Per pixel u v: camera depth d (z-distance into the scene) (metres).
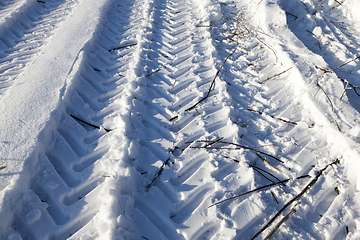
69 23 4.19
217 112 3.12
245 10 5.06
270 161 2.68
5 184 2.11
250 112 3.19
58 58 3.47
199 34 4.46
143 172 2.48
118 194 2.14
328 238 2.06
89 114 2.95
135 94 3.22
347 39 4.40
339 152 2.64
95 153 2.58
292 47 3.96
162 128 2.94
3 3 4.79
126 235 1.97
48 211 2.13
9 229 1.97
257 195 2.32
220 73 3.67
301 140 2.85
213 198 2.29
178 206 2.22
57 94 2.93
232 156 2.64
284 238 2.07
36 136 2.45
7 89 3.16
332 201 2.34
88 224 2.04
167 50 4.12
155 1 5.27
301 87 3.31
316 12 4.91
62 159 2.47
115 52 3.94
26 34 4.15
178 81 3.55
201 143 2.76
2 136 2.44
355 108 3.23
